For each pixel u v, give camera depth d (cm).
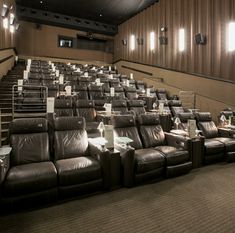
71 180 251
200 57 791
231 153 400
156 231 202
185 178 327
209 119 480
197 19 805
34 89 569
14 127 292
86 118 486
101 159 278
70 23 1249
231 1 680
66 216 225
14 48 994
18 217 222
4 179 226
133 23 1223
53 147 307
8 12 861
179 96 812
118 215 228
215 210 238
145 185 302
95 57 1404
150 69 1062
